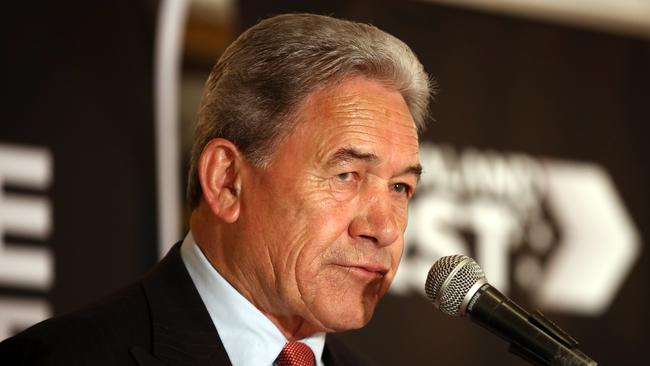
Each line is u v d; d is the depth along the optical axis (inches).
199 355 160.1
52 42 268.2
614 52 362.0
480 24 341.1
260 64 164.7
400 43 169.3
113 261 267.3
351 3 321.1
